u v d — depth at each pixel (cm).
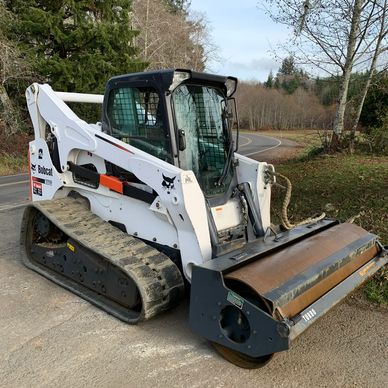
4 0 1703
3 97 1739
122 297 389
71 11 1748
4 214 777
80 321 382
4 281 464
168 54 2988
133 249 390
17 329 367
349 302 428
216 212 402
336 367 323
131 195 414
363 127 1532
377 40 1143
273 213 682
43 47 1736
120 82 412
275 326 284
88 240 399
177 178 355
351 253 387
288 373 315
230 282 319
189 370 316
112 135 432
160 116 383
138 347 344
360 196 716
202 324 324
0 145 1723
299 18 1137
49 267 477
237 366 322
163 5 3344
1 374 306
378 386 302
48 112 479
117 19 1919
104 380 302
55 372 309
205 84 412
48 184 500
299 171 1006
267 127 6775
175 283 371
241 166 448
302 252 362
